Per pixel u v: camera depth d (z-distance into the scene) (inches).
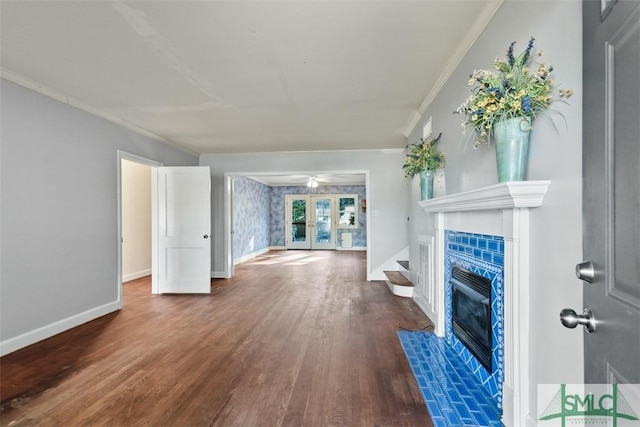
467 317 94.5
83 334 122.6
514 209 62.4
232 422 69.8
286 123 164.1
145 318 142.4
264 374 90.6
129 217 230.1
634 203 28.5
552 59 54.7
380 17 77.7
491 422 69.0
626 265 29.6
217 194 240.1
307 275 246.8
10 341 106.4
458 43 90.1
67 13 74.7
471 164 89.4
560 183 52.4
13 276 107.8
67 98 126.6
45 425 69.0
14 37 84.8
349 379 87.4
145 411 73.7
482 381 84.3
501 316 73.2
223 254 237.8
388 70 105.9
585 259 37.1
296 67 103.1
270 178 360.5
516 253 62.3
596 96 34.6
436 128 123.0
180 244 190.5
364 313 147.5
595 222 34.9
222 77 110.0
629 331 29.2
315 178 357.1
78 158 134.0
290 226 444.8
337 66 102.7
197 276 189.0
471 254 91.4
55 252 123.1
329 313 148.0
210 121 159.8
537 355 58.9
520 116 58.2
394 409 73.8
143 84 115.6
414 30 83.4
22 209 111.0
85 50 91.9
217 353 104.9
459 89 98.3
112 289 152.4
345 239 436.1
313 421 69.8
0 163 104.5
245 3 71.7
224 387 83.9
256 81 113.4
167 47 90.4
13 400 78.4
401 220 226.2
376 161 228.8
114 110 143.3
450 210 98.7
